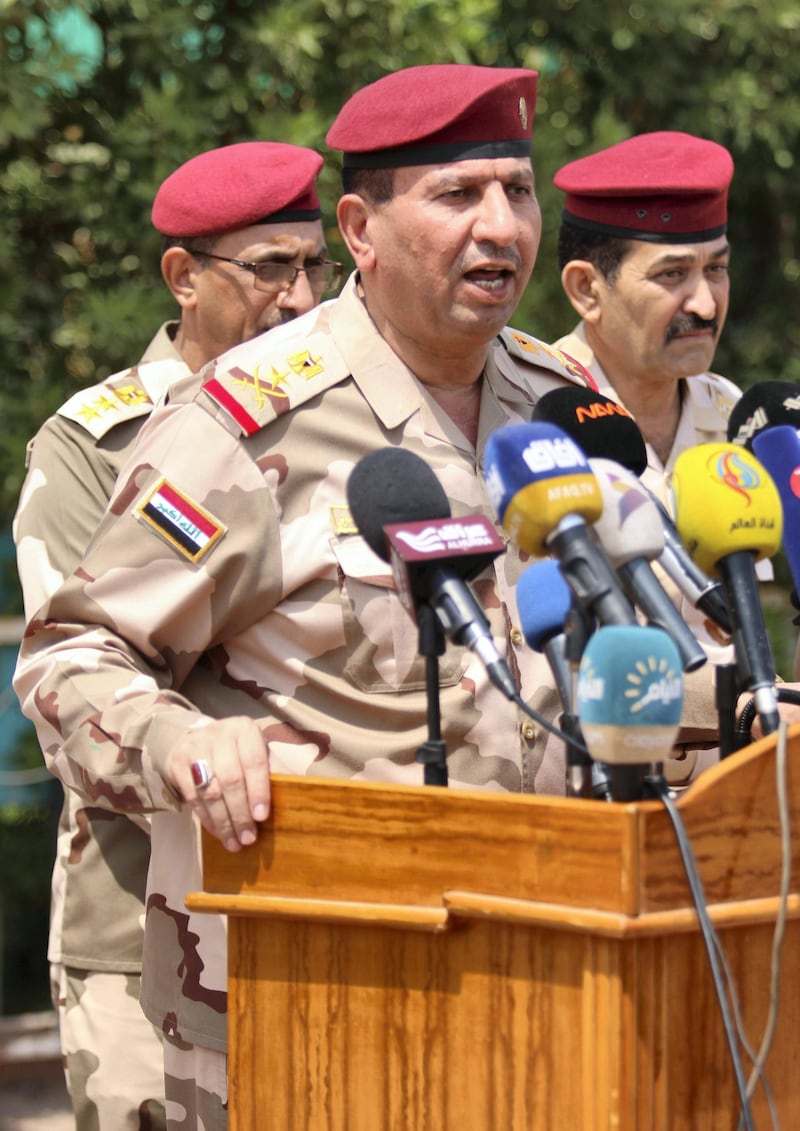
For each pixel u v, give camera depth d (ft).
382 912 16.26
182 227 34.94
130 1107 30.35
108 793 19.65
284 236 34.88
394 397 22.18
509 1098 15.78
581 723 15.31
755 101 59.00
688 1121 15.49
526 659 22.04
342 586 21.38
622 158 33.71
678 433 34.78
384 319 22.50
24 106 52.16
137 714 19.66
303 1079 17.12
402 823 16.31
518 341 24.47
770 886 15.71
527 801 15.40
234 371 22.17
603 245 33.78
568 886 15.14
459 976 16.10
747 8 58.08
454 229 21.03
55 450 31.91
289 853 17.07
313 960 17.03
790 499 19.60
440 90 21.01
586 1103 15.17
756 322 63.10
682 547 17.62
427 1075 16.34
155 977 22.68
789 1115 16.35
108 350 53.47
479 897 15.72
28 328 56.59
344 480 21.68
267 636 21.71
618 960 14.90
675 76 59.98
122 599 21.25
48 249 56.75
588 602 15.70
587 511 15.90
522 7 58.65
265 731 21.50
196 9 54.44
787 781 15.85
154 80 55.36
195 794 17.61
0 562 56.49
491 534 16.76
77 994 31.19
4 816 62.18
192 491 21.38
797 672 25.81
